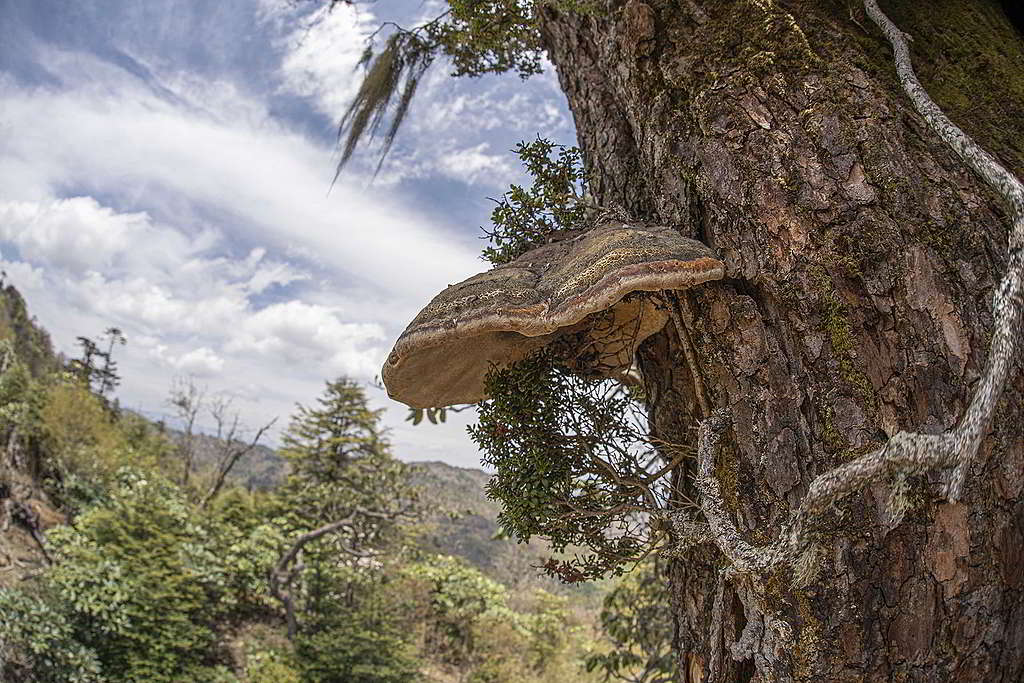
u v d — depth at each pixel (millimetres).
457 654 15164
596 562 2428
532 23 3047
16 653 8859
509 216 2762
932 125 1863
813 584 1859
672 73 2379
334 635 12492
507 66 4555
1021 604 1923
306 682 11438
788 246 2025
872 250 1948
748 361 2078
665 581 5633
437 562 16297
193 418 23641
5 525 12484
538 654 14914
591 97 3057
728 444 2123
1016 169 2162
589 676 12445
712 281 2154
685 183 2281
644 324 2475
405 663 12781
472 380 2781
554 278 2104
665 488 2328
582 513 2318
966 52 2438
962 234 1959
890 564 1834
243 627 13531
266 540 14406
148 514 12336
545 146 2828
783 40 2240
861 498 1853
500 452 2391
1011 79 2416
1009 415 1861
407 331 2211
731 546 1874
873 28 2355
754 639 2039
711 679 2195
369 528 15805
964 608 1829
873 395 1896
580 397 2396
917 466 1531
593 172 3059
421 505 16219
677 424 2449
